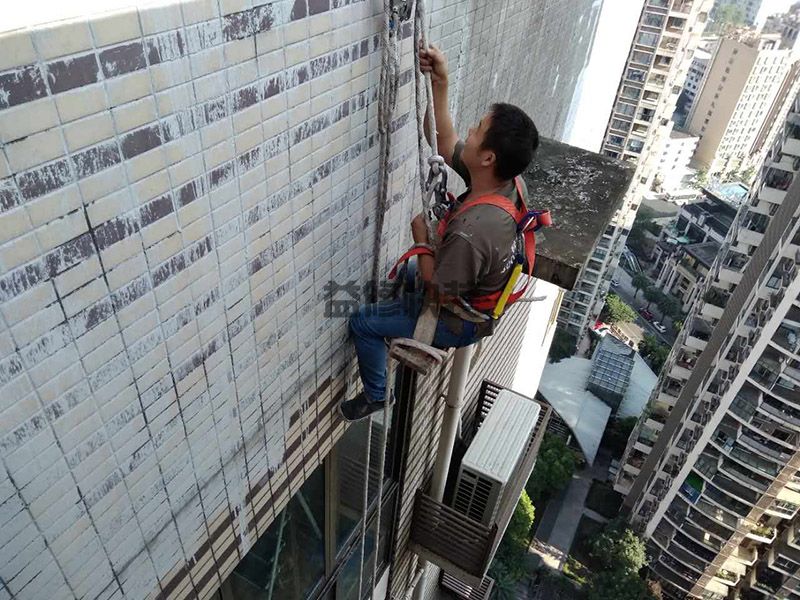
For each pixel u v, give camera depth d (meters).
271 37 1.67
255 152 1.77
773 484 21.86
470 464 4.81
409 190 2.96
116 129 1.33
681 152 70.44
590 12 6.09
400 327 2.61
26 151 1.17
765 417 20.64
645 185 36.88
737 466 22.30
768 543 23.66
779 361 19.50
